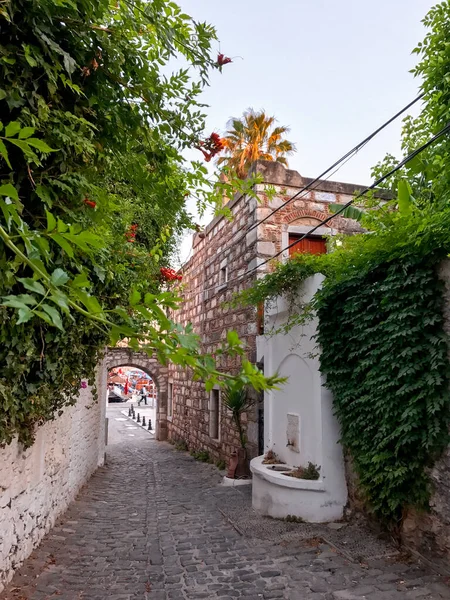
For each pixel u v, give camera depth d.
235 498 7.72
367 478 4.95
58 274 1.22
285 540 5.12
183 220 3.96
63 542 5.30
